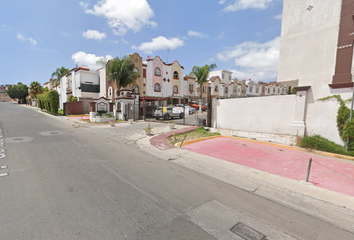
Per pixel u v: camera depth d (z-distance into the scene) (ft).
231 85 145.79
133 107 62.95
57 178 14.56
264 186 14.97
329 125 25.44
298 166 20.10
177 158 22.07
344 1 23.81
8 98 249.55
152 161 20.53
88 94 100.12
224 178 16.56
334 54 24.80
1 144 25.23
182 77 116.98
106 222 9.35
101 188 13.17
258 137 32.42
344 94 24.06
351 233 9.59
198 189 13.97
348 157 22.61
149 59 100.73
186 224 9.54
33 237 8.07
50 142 27.50
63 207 10.53
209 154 24.26
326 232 9.54
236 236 8.79
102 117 58.29
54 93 79.30
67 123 54.90
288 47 29.22
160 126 48.03
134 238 8.29
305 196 13.29
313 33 26.61
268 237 8.87
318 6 26.08
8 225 8.79
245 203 12.23
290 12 28.91
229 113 37.63
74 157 20.31
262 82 171.73
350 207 11.92
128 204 11.21
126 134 37.27
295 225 10.02
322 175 17.57
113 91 90.17
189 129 41.14
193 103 105.40
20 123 49.14
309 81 27.14
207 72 104.22
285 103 29.63
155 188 13.69
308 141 25.95
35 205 10.61
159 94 105.40
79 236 8.26
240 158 22.70
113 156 21.57
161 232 8.79
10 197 11.41
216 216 10.46
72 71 105.09
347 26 23.63
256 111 33.30
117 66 80.59
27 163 17.78
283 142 29.14
